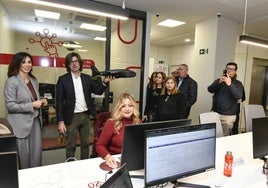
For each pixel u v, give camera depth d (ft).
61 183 4.59
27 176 4.83
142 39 14.62
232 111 11.27
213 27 14.34
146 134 3.90
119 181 3.21
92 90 9.46
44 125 12.73
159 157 4.09
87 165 5.54
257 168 5.88
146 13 14.15
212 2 11.80
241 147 7.52
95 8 7.47
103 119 9.39
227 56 14.84
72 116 8.84
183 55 25.72
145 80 14.92
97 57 13.87
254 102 20.39
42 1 6.71
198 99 15.40
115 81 13.96
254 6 12.10
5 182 2.79
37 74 12.22
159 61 27.22
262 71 20.67
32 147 7.77
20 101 7.46
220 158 6.43
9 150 3.87
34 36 12.14
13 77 7.46
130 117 6.17
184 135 4.39
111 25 13.88
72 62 8.81
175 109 9.83
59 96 8.78
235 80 11.22
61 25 12.80
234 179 5.25
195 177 5.23
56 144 12.66
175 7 12.95
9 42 11.52
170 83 9.87
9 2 11.41
